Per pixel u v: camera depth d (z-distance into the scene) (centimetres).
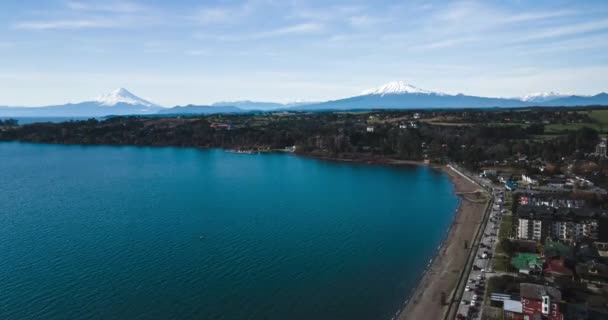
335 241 13238
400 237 13638
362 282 10394
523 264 10575
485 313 8556
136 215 15875
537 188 19100
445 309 8938
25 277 10406
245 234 13775
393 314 8919
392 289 10031
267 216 15925
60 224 14700
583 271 9944
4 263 11238
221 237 13450
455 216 16025
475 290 9512
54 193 19675
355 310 9094
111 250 12219
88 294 9588
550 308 8112
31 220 15175
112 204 17562
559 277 9669
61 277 10425
